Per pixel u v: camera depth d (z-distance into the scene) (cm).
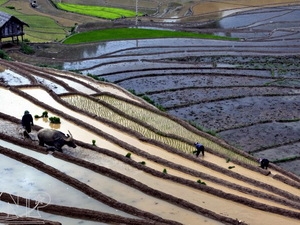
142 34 7269
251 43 7019
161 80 5141
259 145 3656
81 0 9819
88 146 2955
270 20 8500
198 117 4153
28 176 2480
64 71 5072
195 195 2481
